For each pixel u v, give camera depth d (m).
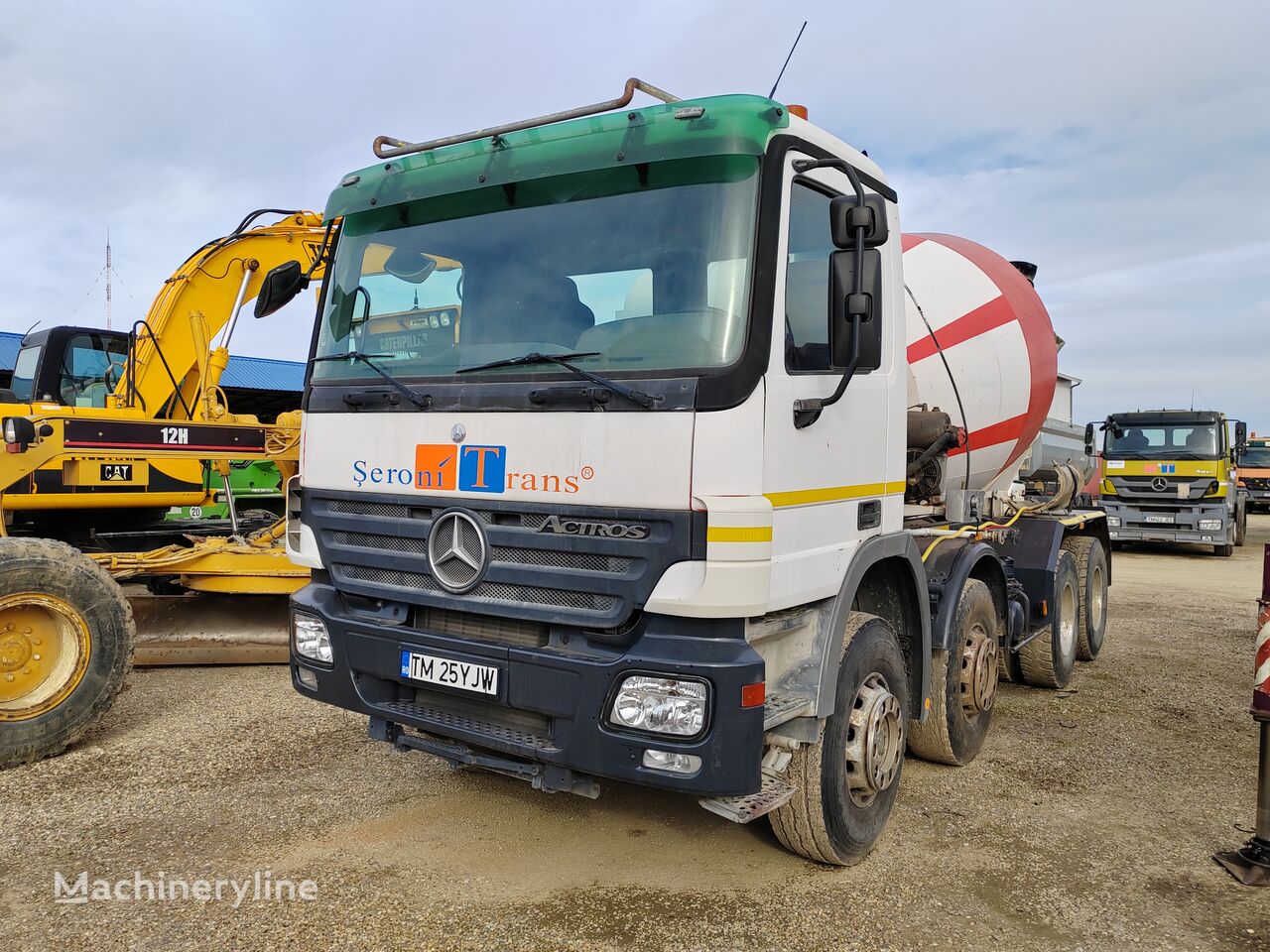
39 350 9.55
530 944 3.21
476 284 3.63
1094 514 8.10
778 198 3.21
